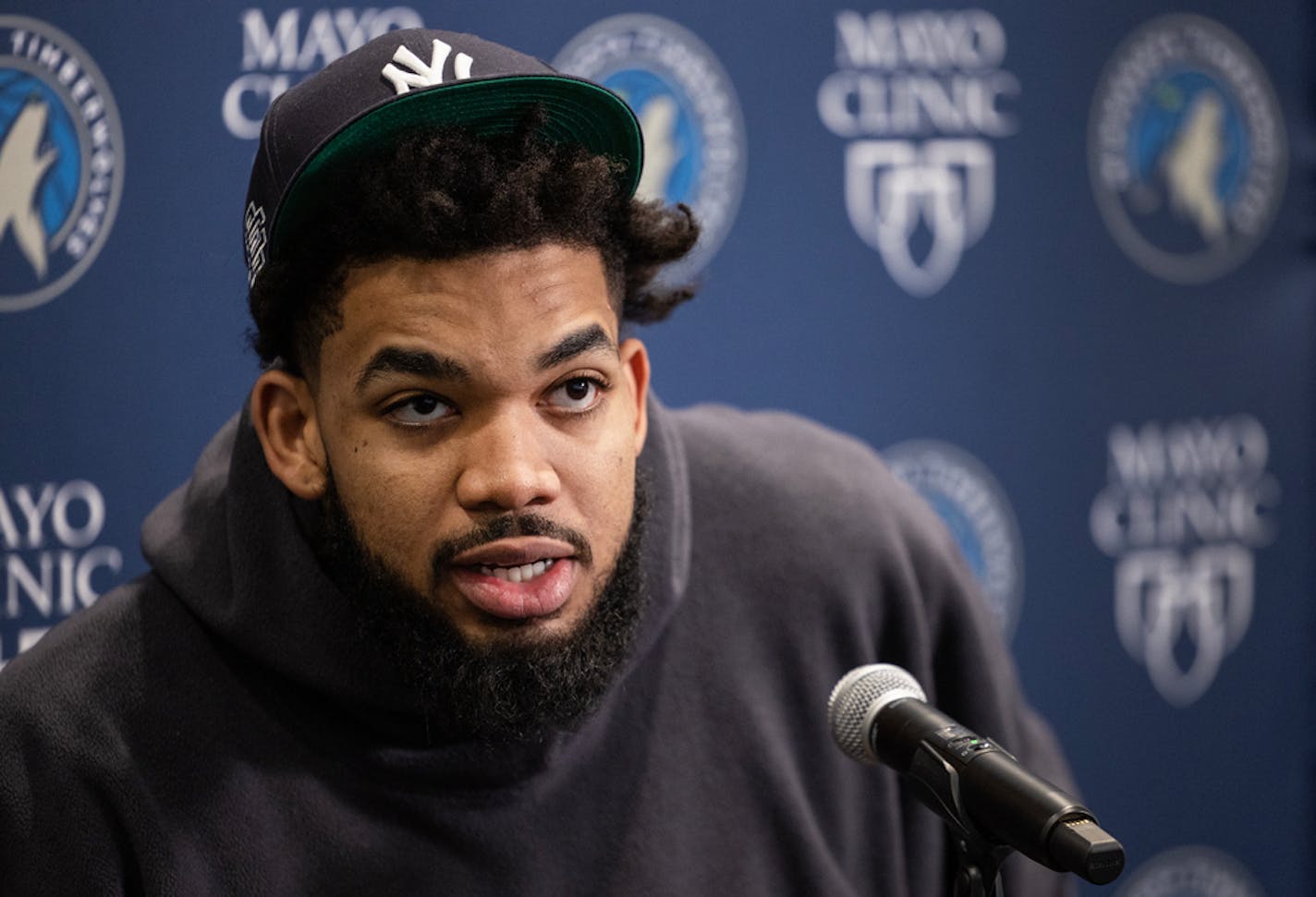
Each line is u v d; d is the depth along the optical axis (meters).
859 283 6.78
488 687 3.31
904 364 6.92
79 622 3.90
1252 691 7.98
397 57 3.40
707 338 6.51
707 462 4.50
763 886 4.13
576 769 3.95
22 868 3.65
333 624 3.66
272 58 5.64
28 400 5.47
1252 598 7.92
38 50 5.35
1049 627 7.43
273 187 3.42
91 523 5.59
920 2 6.77
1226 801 7.98
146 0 5.45
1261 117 7.61
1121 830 7.74
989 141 6.97
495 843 3.81
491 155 3.23
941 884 4.55
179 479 5.68
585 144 3.43
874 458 4.94
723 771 4.17
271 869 3.69
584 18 6.16
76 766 3.65
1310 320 7.87
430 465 3.23
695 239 3.76
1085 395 7.36
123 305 5.54
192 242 5.60
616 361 3.38
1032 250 7.14
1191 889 7.95
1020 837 2.84
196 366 5.65
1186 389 7.62
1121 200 7.33
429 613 3.32
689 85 6.38
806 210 6.64
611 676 3.63
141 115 5.49
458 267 3.15
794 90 6.56
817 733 4.34
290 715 3.81
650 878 3.98
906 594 4.50
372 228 3.17
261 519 3.75
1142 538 7.60
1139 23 7.25
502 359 3.16
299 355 3.45
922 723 3.17
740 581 4.34
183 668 3.81
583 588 3.35
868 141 6.73
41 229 5.42
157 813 3.66
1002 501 7.23
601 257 3.40
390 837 3.77
